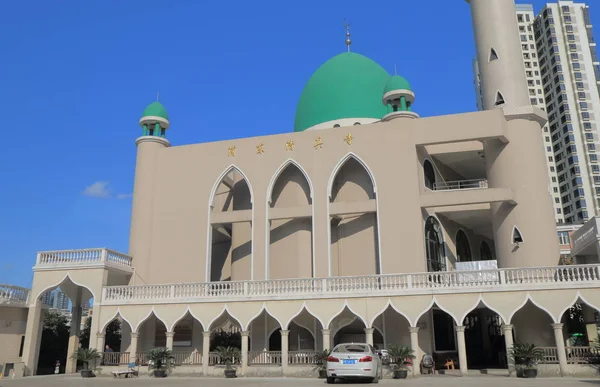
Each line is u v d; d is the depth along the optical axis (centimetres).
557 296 2044
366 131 2694
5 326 2391
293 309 2284
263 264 2639
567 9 9162
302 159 2745
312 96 3397
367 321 2205
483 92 2900
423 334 2386
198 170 2888
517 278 2122
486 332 2972
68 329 4153
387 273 2477
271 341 2644
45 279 2533
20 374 2347
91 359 2364
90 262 2505
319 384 1628
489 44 2889
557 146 8800
